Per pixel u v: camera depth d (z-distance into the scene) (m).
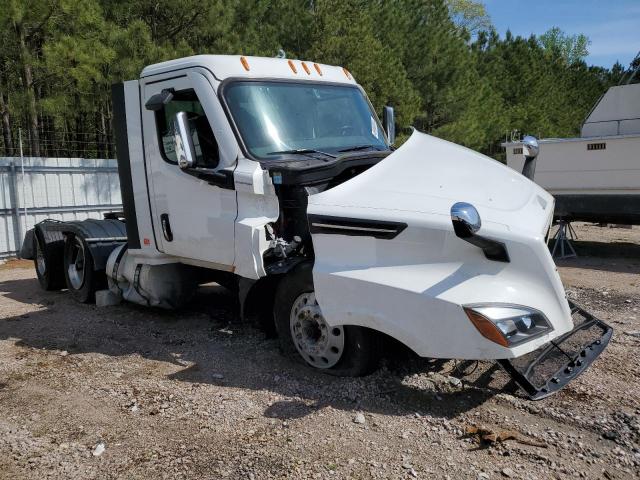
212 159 4.93
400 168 4.46
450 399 4.03
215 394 4.28
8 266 10.96
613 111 10.78
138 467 3.34
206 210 5.01
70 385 4.57
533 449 3.42
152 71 5.34
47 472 3.33
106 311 6.73
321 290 4.16
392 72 18.66
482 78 27.84
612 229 14.33
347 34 17.27
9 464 3.43
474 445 3.48
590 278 8.30
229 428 3.75
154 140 5.39
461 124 23.39
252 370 4.71
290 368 4.66
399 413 3.87
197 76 4.93
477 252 3.75
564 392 4.12
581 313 4.70
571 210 9.91
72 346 5.53
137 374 4.76
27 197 11.95
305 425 3.75
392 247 3.95
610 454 3.36
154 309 6.71
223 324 6.02
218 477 3.20
